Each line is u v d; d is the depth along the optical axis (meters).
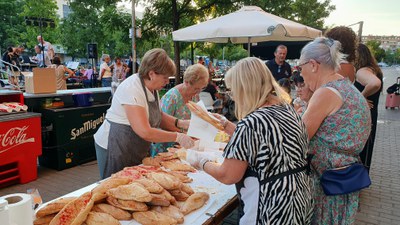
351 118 1.55
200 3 12.43
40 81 4.72
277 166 1.24
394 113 11.20
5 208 0.94
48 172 4.65
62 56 32.03
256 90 1.29
